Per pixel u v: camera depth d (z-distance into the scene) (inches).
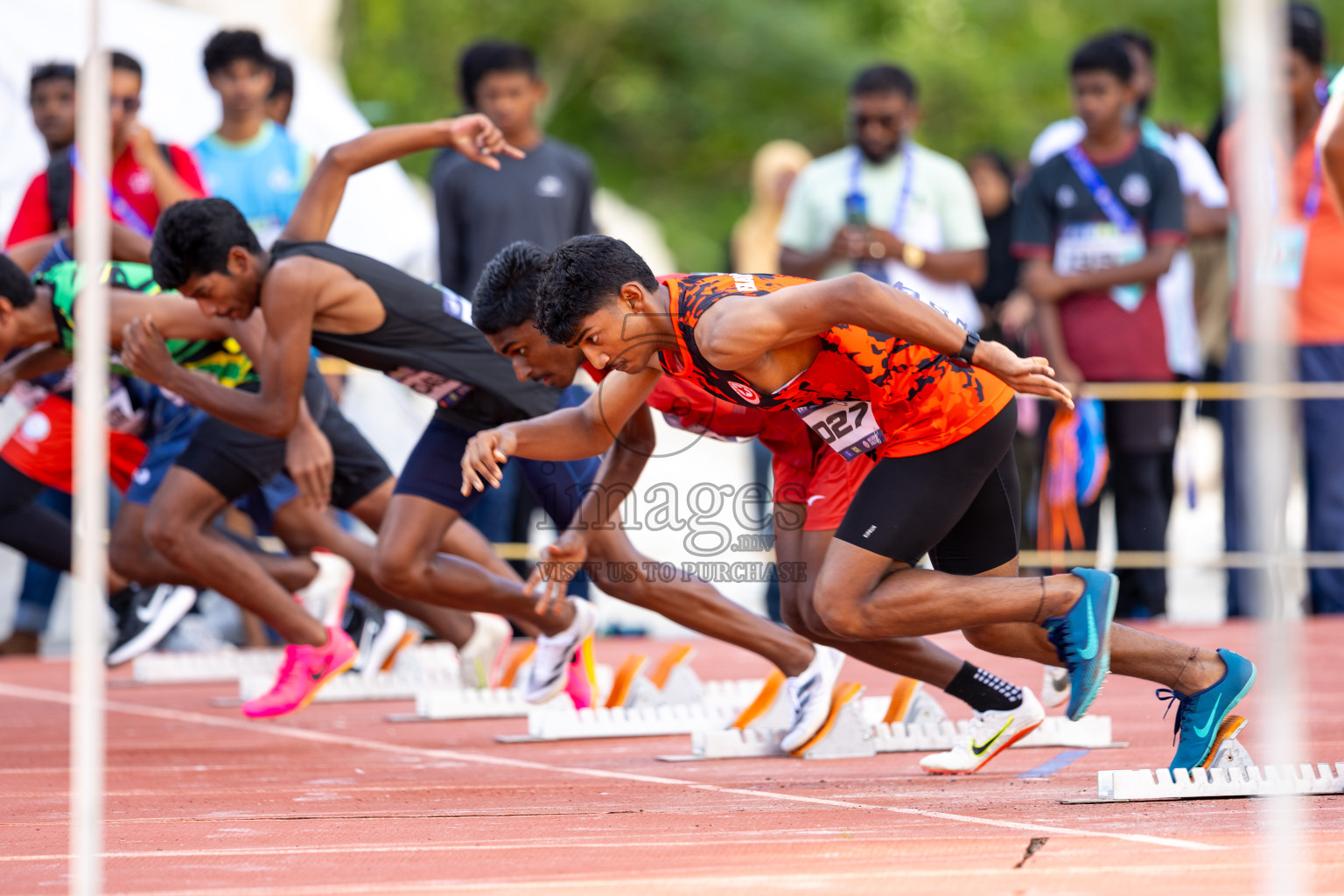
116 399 778.8
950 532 523.2
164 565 784.9
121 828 460.4
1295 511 1274.6
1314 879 345.4
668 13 3801.7
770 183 1284.4
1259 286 285.0
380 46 3479.3
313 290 617.9
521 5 3727.9
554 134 3838.6
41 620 1119.0
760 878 358.3
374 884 365.7
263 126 967.0
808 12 3892.7
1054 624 475.2
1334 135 663.8
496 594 673.6
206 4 1662.2
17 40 1177.4
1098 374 995.9
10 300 671.1
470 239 973.2
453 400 653.9
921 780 533.6
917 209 1052.5
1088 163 999.6
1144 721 686.5
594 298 461.1
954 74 3686.0
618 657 1007.0
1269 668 287.4
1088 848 386.6
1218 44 3946.9
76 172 896.9
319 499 669.3
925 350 474.0
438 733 717.3
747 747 609.3
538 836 430.0
